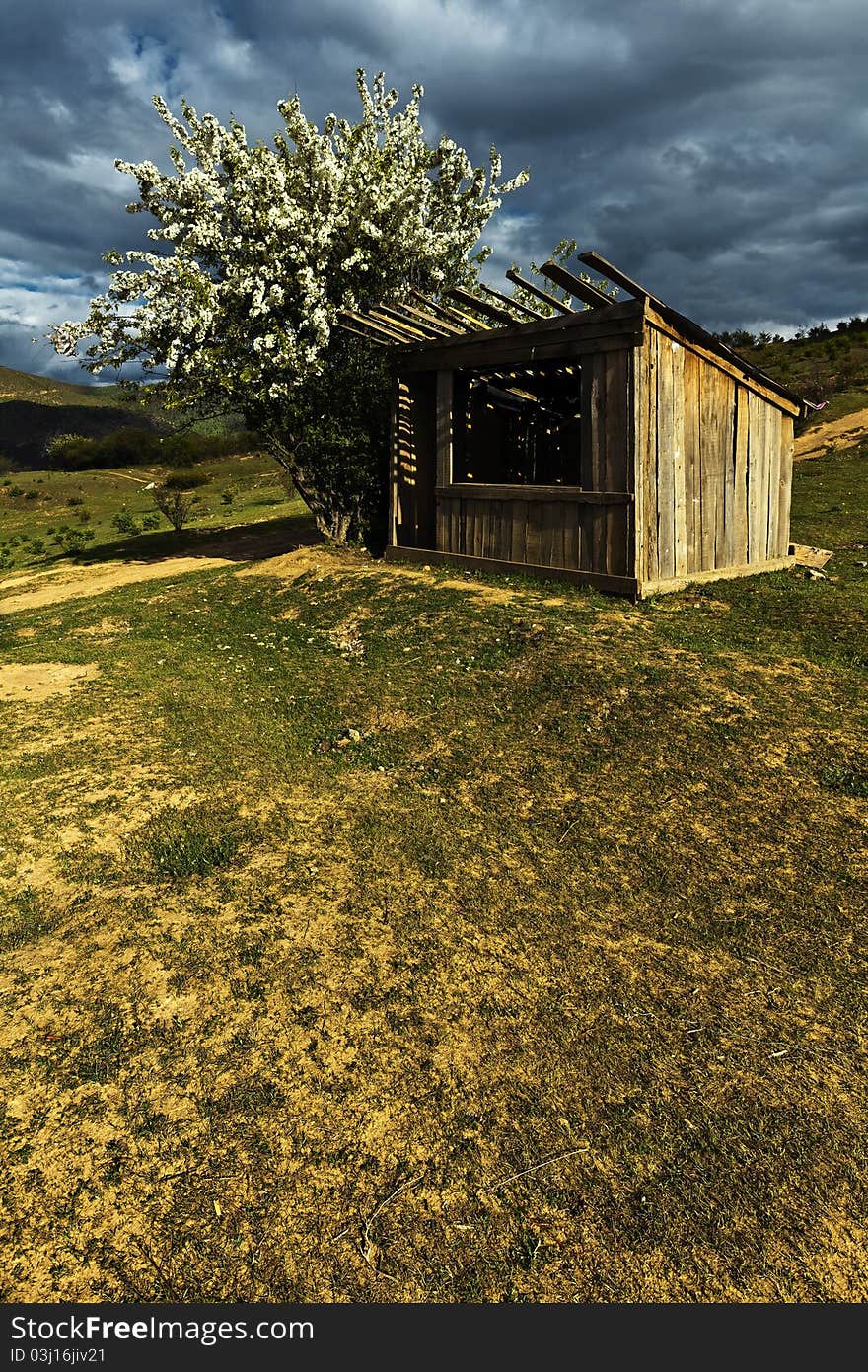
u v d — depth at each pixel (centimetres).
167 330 1342
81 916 419
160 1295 236
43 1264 245
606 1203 260
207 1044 329
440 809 527
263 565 1338
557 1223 254
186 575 1466
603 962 375
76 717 724
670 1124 288
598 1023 337
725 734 584
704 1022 337
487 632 832
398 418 1210
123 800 551
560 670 712
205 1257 246
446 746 620
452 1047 326
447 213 1515
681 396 948
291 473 1412
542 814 514
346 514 1424
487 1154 278
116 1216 259
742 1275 238
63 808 542
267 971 372
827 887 420
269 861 466
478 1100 300
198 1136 287
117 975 371
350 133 1361
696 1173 269
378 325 1114
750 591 966
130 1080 312
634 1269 240
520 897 427
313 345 1326
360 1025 338
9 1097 305
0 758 634
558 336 953
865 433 2330
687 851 460
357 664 820
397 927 402
